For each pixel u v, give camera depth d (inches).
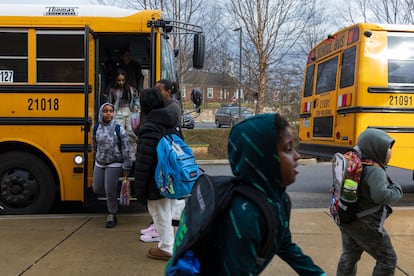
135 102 264.2
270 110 943.0
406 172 465.7
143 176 169.0
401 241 203.5
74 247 195.0
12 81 245.8
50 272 166.4
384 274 129.1
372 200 123.3
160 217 175.6
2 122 244.4
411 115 291.6
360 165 124.0
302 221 239.6
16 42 246.1
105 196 246.4
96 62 251.0
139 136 171.6
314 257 183.2
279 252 88.9
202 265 75.0
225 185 75.2
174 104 185.3
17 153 249.4
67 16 246.8
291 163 73.5
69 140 246.1
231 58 848.3
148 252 181.8
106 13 249.0
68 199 248.1
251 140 72.5
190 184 163.9
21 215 250.8
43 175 251.3
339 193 126.0
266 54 723.4
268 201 71.6
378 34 292.0
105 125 216.7
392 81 291.4
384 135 125.2
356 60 294.7
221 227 71.9
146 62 280.4
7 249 191.9
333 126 325.7
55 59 246.4
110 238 208.1
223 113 1263.5
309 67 384.8
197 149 638.5
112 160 217.9
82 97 246.4
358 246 134.9
